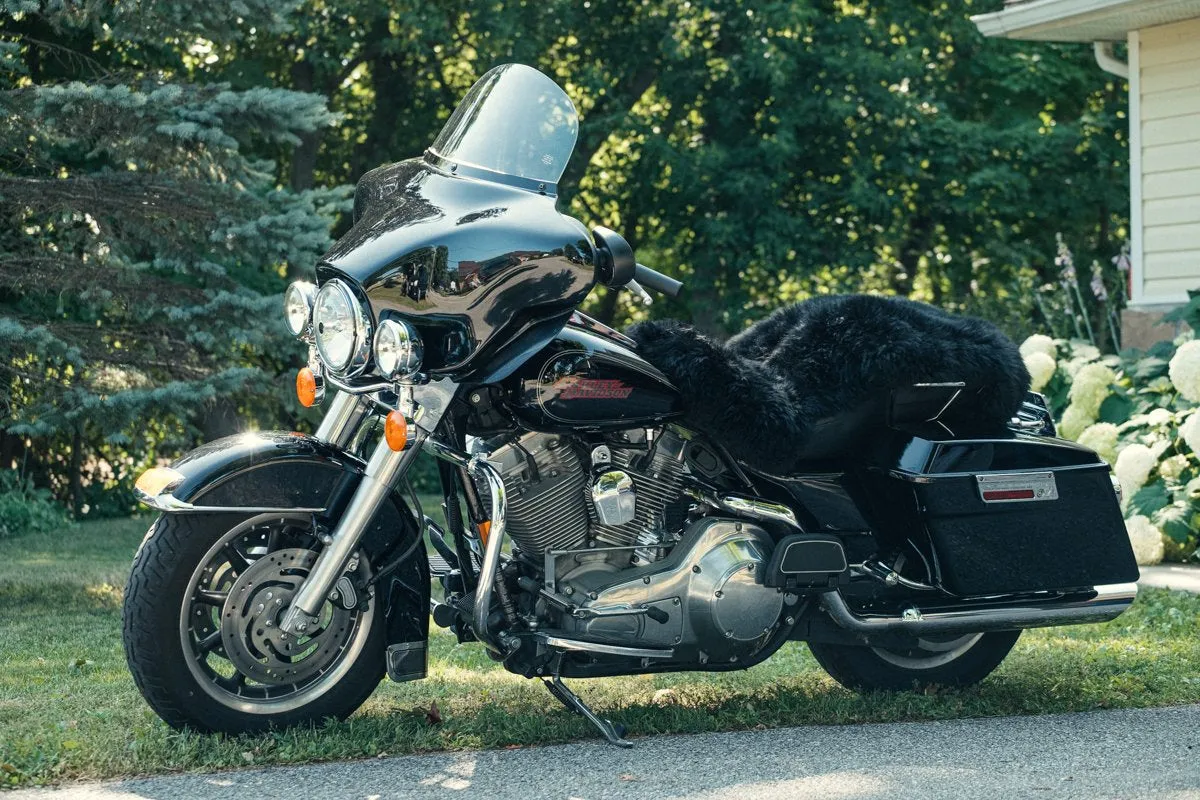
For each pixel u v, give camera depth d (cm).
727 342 436
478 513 375
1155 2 993
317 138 1631
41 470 1352
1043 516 422
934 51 1834
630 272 370
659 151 1667
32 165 912
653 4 1727
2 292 964
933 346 412
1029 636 534
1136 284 1079
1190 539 735
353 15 1584
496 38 1570
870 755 372
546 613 380
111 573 819
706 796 333
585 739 385
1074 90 1884
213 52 1409
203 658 369
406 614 384
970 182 1709
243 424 1192
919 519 416
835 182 1759
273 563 368
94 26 882
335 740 367
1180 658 489
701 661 390
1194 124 1045
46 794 328
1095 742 385
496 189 374
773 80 1594
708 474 397
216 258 957
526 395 366
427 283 353
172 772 347
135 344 905
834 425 415
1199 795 334
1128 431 817
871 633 407
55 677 483
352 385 365
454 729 387
